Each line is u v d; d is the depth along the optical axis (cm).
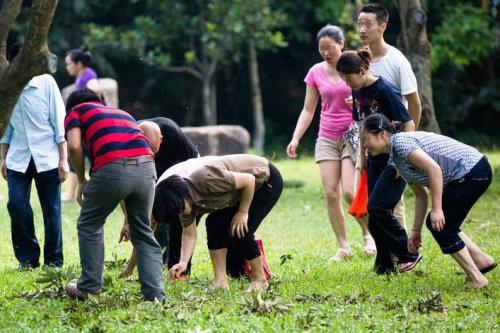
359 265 1984
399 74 1952
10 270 1966
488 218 2802
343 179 2056
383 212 1780
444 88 7256
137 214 1536
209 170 1555
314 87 2134
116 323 1388
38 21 1328
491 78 7425
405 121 1822
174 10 6431
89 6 6706
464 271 1803
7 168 1977
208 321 1383
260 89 7600
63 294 1606
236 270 1827
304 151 6975
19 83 1362
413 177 1653
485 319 1420
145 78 7175
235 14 6181
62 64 6600
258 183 1636
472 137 7244
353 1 6825
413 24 3406
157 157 1784
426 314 1463
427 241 2333
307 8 6975
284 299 1570
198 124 7531
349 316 1441
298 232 2633
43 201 1986
